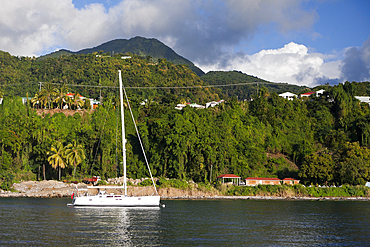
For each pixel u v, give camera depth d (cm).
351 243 4144
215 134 12138
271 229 4912
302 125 15400
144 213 6269
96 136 11906
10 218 5584
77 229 4700
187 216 5981
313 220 5788
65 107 15100
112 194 7006
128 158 11844
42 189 10394
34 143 12275
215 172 11538
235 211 6794
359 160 11031
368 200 9850
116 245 3856
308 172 11262
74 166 11319
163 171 11500
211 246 3853
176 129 11631
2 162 11338
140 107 15438
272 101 16625
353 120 15350
